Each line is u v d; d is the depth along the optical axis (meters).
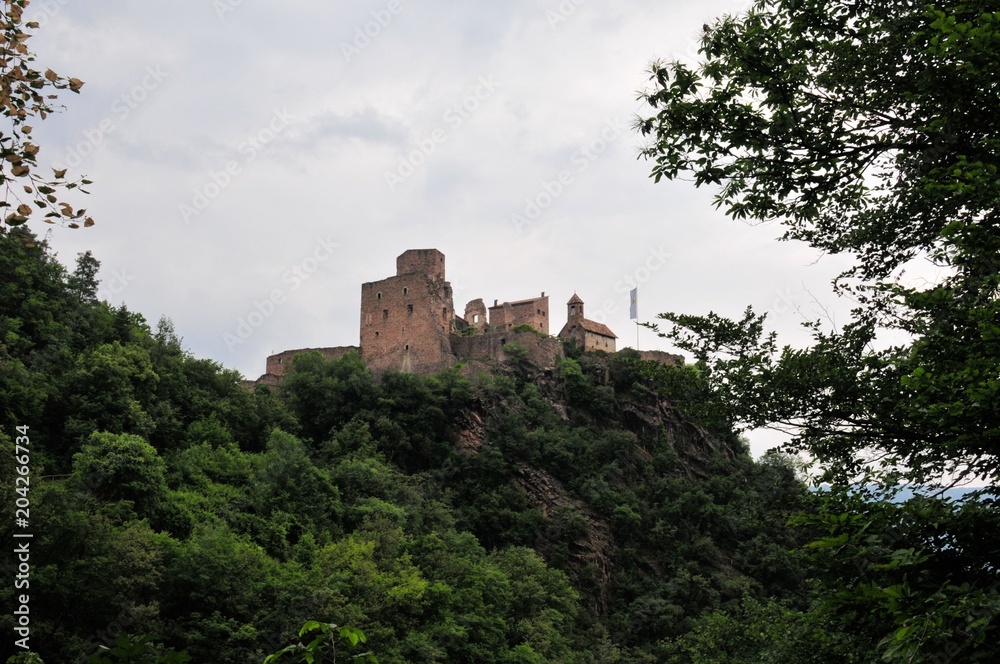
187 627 52.59
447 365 118.38
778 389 18.39
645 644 90.00
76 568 47.97
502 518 101.12
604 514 107.12
